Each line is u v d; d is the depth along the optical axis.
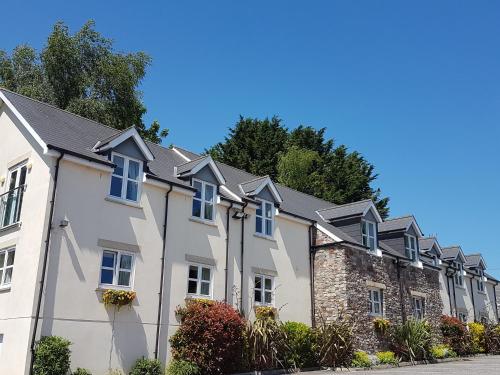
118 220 16.17
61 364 13.12
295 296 22.28
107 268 15.66
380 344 23.17
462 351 28.64
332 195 42.50
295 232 23.34
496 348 32.06
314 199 30.36
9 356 13.73
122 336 15.41
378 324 23.14
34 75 31.19
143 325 16.08
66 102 31.73
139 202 16.98
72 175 15.20
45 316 13.67
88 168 15.67
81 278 14.73
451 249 36.19
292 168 42.00
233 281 19.64
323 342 20.20
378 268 24.72
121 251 16.03
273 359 18.16
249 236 20.88
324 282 23.06
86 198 15.41
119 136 16.64
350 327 21.12
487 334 32.31
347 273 22.58
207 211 19.47
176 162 21.19
